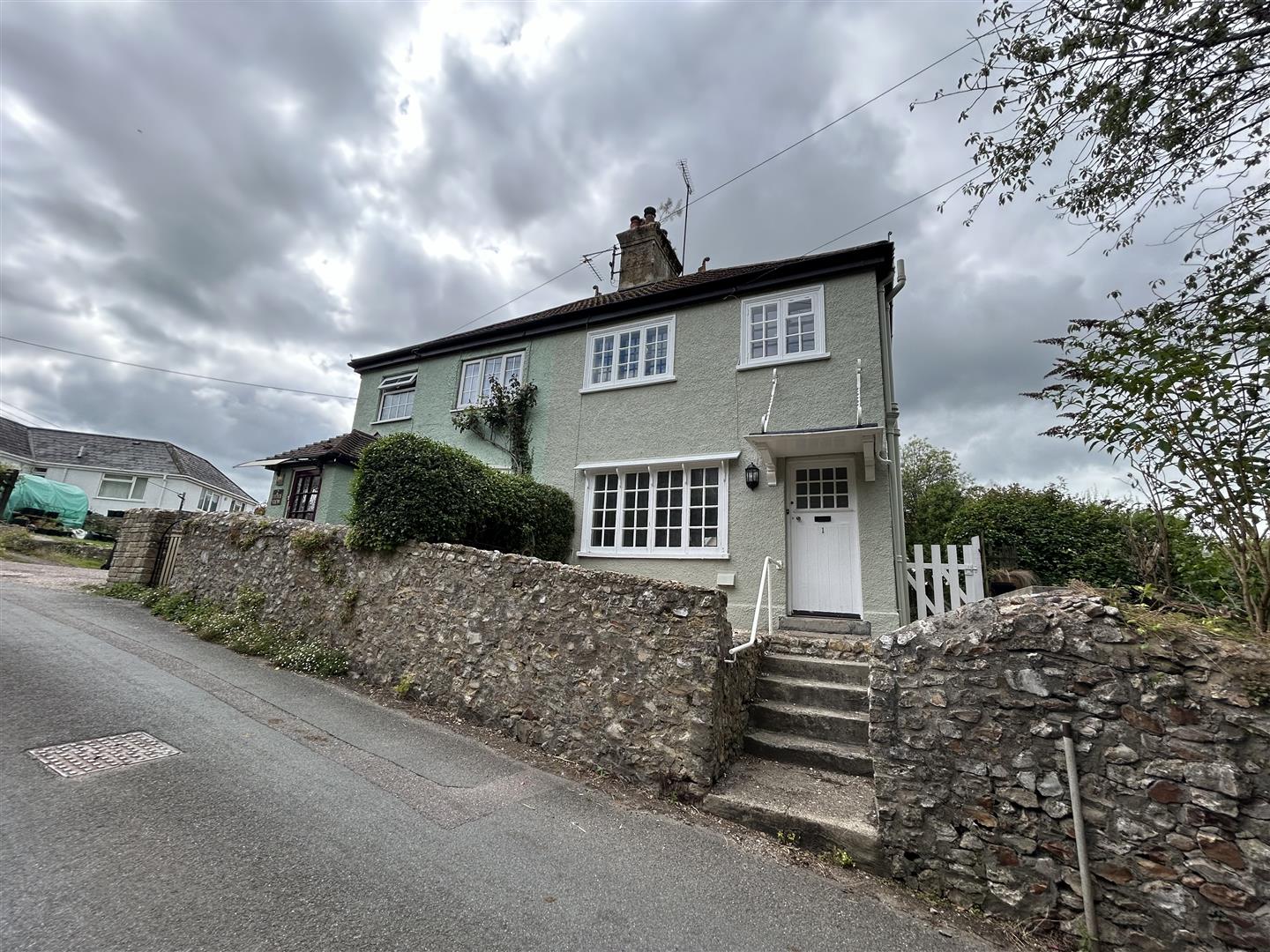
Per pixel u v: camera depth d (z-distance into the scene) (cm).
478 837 330
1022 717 304
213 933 221
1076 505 977
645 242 1293
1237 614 315
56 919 219
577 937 249
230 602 839
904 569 736
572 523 991
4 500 1848
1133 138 393
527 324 1134
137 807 316
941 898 308
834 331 843
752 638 541
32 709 441
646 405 973
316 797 354
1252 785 247
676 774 421
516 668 530
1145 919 259
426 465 678
